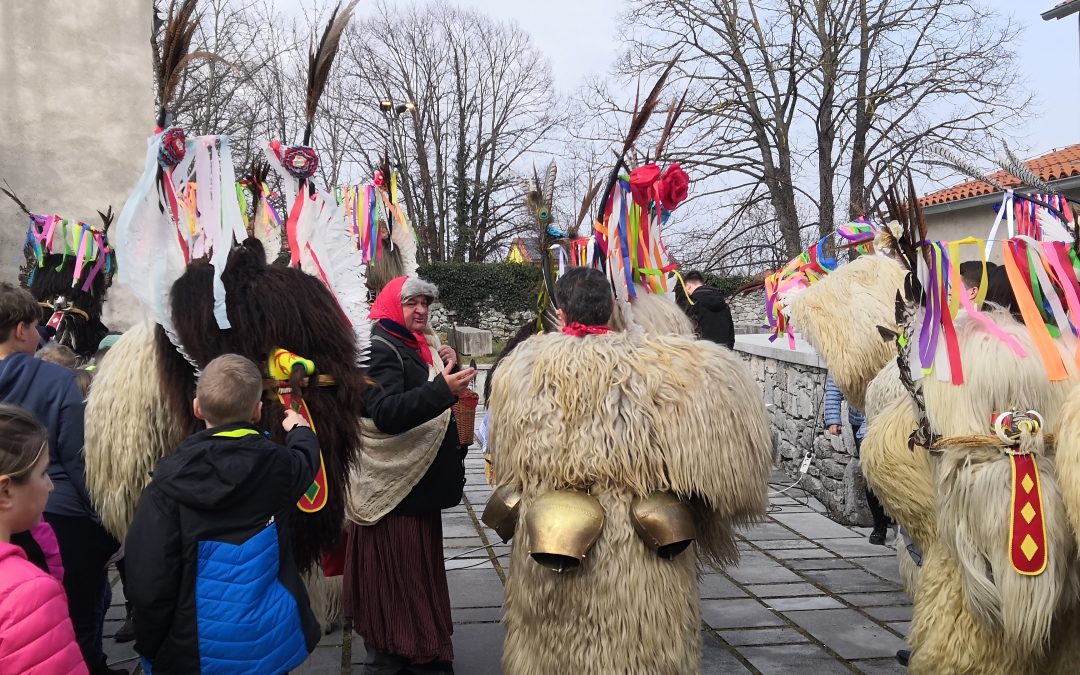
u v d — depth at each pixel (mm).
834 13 20812
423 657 3439
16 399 3023
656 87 3107
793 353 7457
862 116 20891
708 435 2633
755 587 4840
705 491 2648
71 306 4875
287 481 2465
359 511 3406
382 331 3488
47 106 8453
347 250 3250
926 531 2871
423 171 35281
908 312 2760
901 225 2779
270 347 2717
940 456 2627
